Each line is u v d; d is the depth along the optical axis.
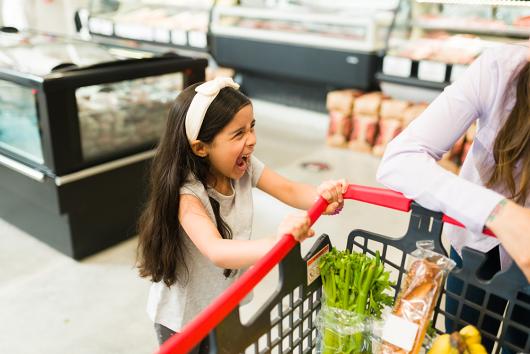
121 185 2.88
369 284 1.00
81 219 2.74
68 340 2.19
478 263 0.91
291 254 0.93
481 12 4.23
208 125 1.15
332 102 4.55
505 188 1.11
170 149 1.21
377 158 4.39
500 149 1.03
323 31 4.81
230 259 1.05
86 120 2.71
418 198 0.96
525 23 3.13
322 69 4.77
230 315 0.80
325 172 4.05
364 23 4.33
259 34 5.13
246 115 1.17
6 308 2.39
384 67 4.46
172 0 6.23
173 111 1.21
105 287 2.57
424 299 0.92
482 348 0.89
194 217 1.16
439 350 0.87
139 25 6.19
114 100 2.86
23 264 2.76
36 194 2.72
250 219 1.37
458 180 0.92
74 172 2.62
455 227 1.25
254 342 0.88
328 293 1.02
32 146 2.70
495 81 1.00
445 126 1.02
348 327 1.00
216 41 5.55
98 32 6.56
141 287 2.58
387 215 3.29
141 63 2.77
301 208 1.40
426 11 4.50
